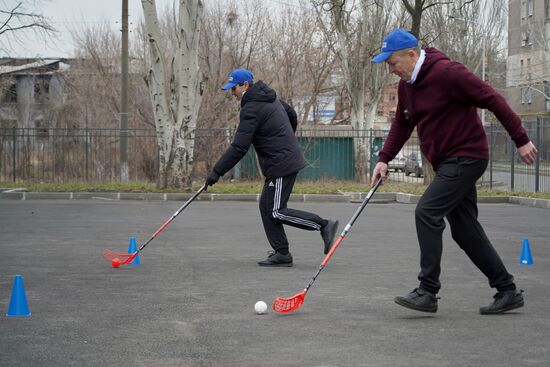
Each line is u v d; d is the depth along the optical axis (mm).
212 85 30344
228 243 10391
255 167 26141
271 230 8273
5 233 11555
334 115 43688
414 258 8945
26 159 25078
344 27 29516
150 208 16750
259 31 33969
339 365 4312
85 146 25016
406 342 4828
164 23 37781
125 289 6844
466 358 4445
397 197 20312
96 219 13953
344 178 28172
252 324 5391
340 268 8148
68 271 7902
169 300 6312
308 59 36969
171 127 20750
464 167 5484
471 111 5523
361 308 5953
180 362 4406
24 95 44500
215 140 25969
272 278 7461
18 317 5648
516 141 5355
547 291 6719
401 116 5871
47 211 15758
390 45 5516
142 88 33062
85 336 5051
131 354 4590
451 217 5715
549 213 16172
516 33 54438
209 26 32094
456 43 37406
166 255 9164
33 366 4340
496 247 10078
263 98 8172
